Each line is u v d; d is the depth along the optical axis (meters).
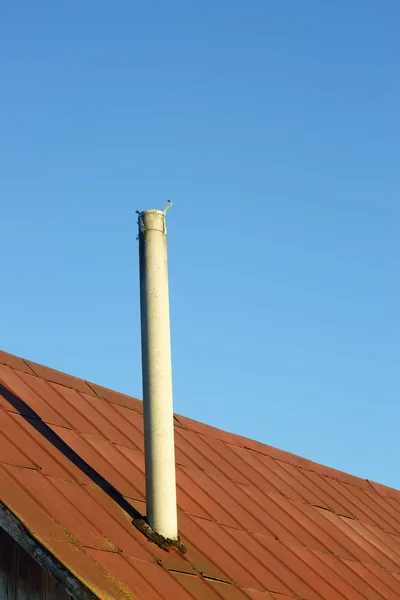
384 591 17.86
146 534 13.67
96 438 16.28
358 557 19.08
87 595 10.90
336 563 17.97
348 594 16.66
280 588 15.12
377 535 21.53
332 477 24.48
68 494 13.31
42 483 13.09
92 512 13.24
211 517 16.50
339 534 19.94
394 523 23.62
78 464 14.66
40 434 14.98
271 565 15.88
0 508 11.52
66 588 11.02
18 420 15.01
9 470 12.80
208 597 13.06
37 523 11.62
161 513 13.91
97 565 11.70
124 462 15.92
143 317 14.44
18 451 13.77
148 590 12.02
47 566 11.13
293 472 22.92
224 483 18.92
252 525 17.30
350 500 23.36
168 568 13.16
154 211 14.79
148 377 14.30
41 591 12.25
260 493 19.61
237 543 15.96
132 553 12.85
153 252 14.59
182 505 16.38
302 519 19.61
